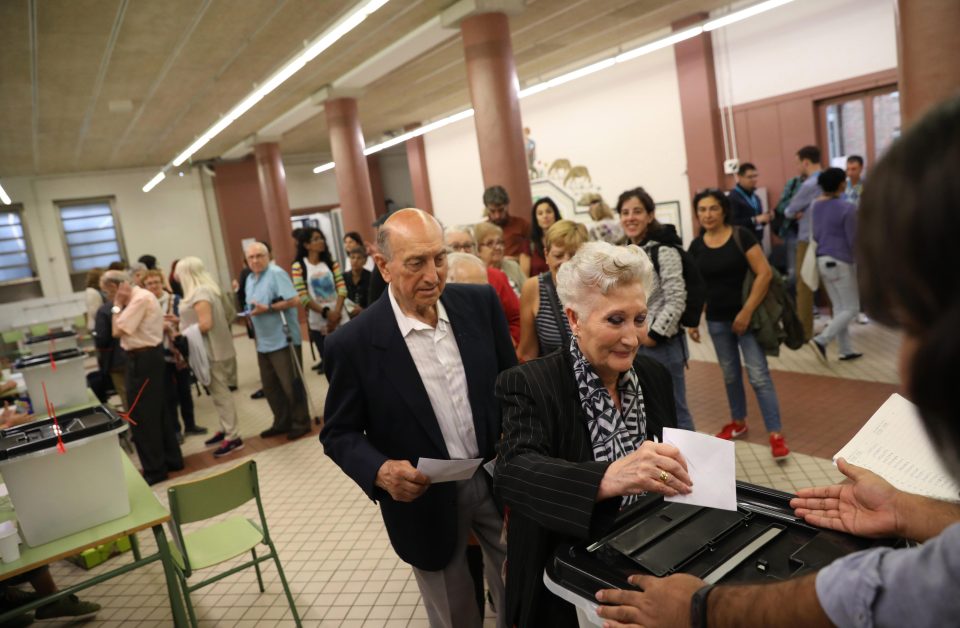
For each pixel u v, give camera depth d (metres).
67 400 4.11
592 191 9.55
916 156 0.45
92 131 9.16
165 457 4.60
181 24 5.62
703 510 1.09
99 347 5.25
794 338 3.43
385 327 1.80
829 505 0.99
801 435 3.71
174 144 11.16
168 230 13.35
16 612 2.00
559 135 9.88
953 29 2.87
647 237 3.06
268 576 3.04
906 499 0.90
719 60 7.71
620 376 1.38
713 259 3.48
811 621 0.60
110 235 12.89
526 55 8.52
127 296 4.41
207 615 2.77
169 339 4.99
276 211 11.55
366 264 5.92
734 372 3.64
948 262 0.42
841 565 0.59
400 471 1.62
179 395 5.55
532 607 1.23
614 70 8.83
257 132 11.03
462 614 1.88
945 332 0.43
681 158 8.27
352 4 5.76
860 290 0.50
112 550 3.43
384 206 15.80
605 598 0.90
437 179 13.13
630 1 6.74
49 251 12.28
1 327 11.51
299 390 5.05
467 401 1.86
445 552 1.79
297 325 5.06
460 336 1.88
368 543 3.27
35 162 10.82
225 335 4.84
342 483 4.09
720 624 0.71
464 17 6.00
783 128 7.27
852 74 6.59
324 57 7.22
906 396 0.48
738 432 3.76
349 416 1.80
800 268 5.38
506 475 1.23
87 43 5.71
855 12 6.46
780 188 7.45
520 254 4.62
